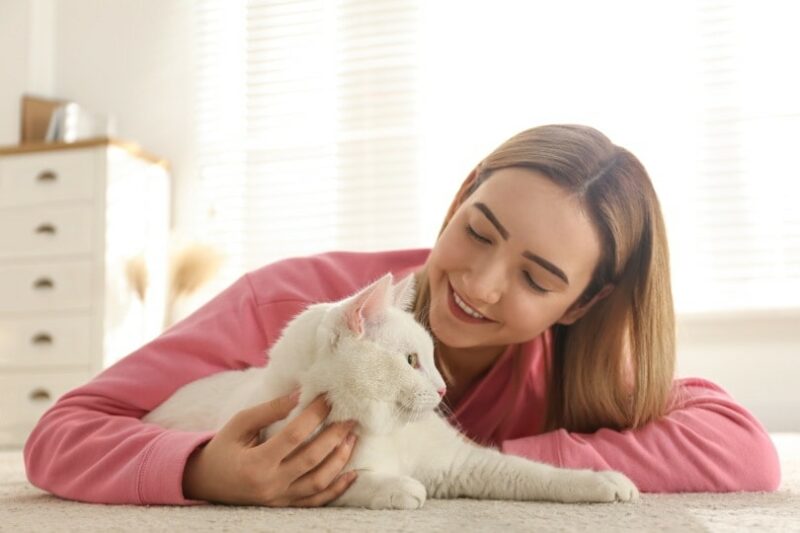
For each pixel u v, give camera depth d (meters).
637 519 0.95
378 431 1.10
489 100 3.46
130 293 3.27
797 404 3.12
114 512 1.04
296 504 1.06
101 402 1.33
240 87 3.70
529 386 1.53
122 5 3.79
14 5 3.72
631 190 1.37
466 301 1.30
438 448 1.17
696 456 1.25
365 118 3.58
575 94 3.38
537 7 3.44
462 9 3.51
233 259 3.62
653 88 3.32
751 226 3.22
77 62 3.80
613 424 1.42
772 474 1.27
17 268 3.24
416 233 3.50
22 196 3.26
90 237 3.18
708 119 3.27
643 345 1.38
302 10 3.65
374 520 0.93
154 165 3.49
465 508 1.04
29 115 3.57
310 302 1.46
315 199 3.61
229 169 3.67
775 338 3.15
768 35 3.26
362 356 1.08
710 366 3.19
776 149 3.23
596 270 1.36
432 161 3.51
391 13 3.58
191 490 1.10
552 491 1.11
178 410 1.32
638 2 3.35
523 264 1.27
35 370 3.19
